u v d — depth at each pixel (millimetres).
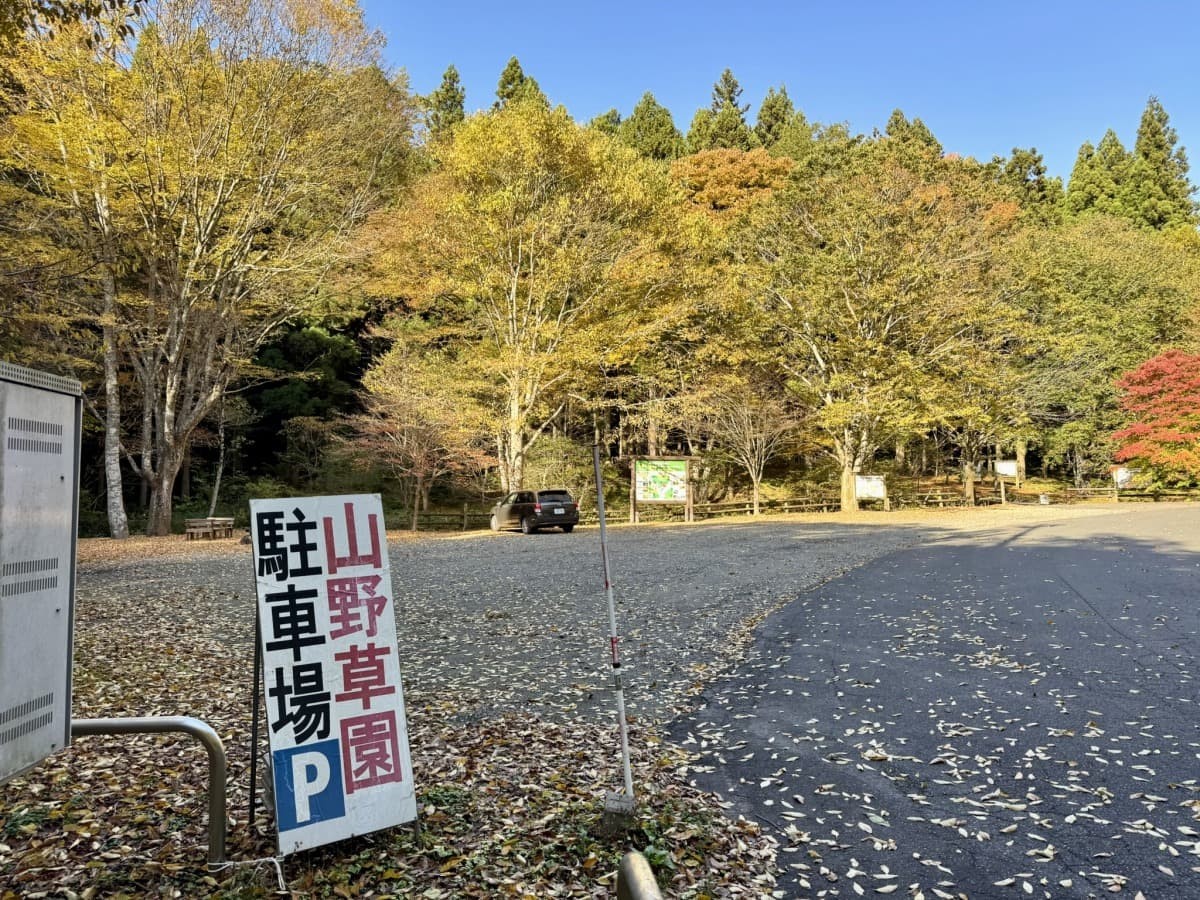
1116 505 30734
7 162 14758
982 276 29734
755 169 36250
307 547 3514
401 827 3648
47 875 3158
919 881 3250
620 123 45219
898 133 41750
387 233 19906
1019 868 3322
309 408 27875
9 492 2072
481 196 21094
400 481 27281
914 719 5254
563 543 18062
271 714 3316
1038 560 13125
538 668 6832
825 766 4520
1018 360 32531
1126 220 40062
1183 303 34094
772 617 8891
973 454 34250
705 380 26578
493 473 27359
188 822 3682
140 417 25656
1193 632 7391
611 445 33438
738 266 27547
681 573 12547
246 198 18297
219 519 19938
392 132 19578
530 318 22859
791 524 23516
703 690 6156
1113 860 3350
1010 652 6883
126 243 15016
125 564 13727
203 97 16438
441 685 6312
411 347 25656
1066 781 4164
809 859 3453
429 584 11578
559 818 3795
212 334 19297
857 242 27266
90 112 15391
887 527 21656
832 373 28438
